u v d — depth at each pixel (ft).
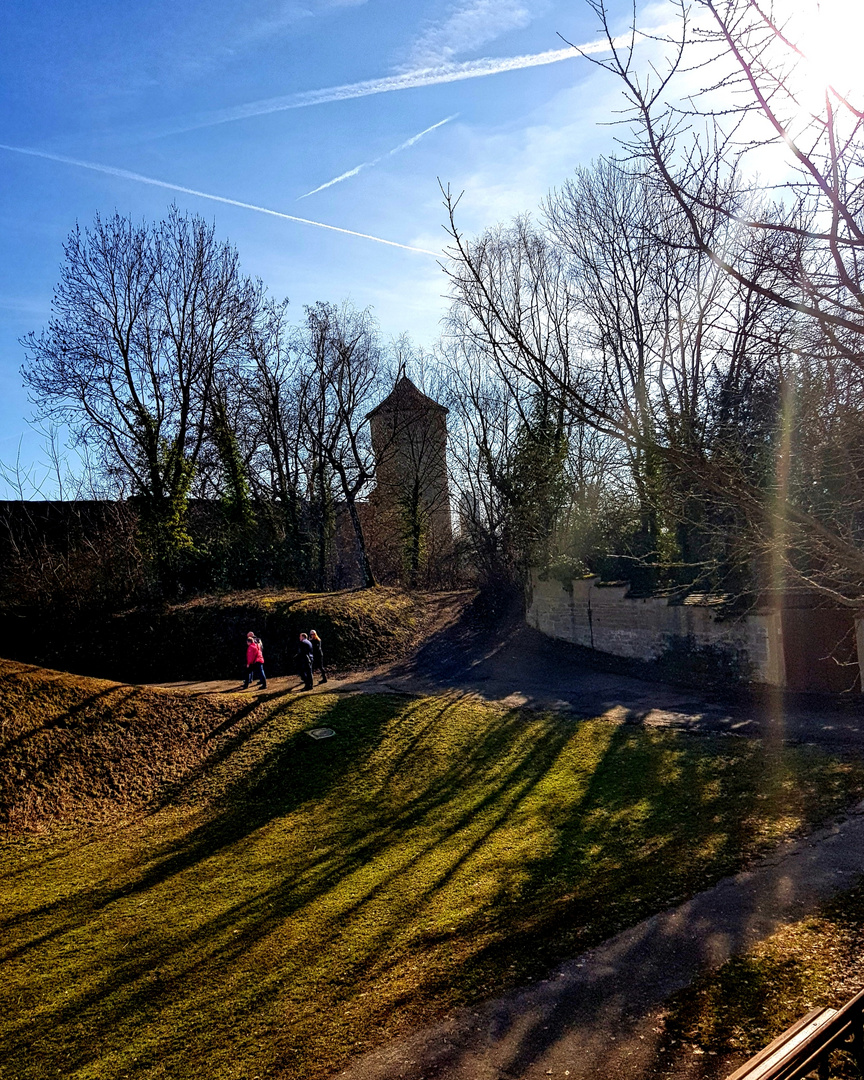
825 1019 10.27
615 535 74.90
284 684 67.21
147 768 51.90
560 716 54.75
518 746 49.93
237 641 77.92
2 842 43.50
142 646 78.23
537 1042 19.79
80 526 89.04
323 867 36.17
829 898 24.86
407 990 24.13
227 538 95.55
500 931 27.07
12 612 81.46
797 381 21.11
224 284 94.43
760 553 21.38
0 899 36.76
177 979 27.53
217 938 30.32
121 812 47.26
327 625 78.02
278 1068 21.22
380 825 40.88
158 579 87.10
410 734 53.47
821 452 20.40
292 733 54.60
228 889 35.19
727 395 23.16
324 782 47.93
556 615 77.25
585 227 61.46
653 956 23.08
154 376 90.17
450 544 113.39
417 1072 19.54
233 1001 25.45
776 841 30.86
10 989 28.30
